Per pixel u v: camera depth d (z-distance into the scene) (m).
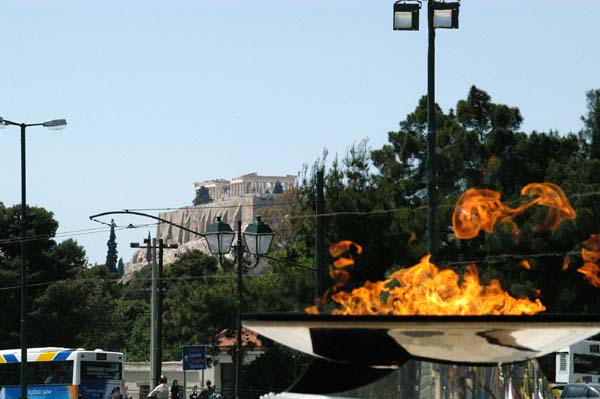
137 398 110.88
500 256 63.31
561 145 70.62
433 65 39.06
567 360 73.44
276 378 80.81
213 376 99.94
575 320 11.38
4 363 84.50
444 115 75.06
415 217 63.69
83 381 80.44
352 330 11.57
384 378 12.00
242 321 12.27
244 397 81.25
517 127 73.00
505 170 68.94
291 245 79.44
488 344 11.61
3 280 115.38
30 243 119.50
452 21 38.53
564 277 63.53
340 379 12.18
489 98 73.50
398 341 11.70
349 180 70.25
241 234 59.28
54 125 67.75
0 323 115.50
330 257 64.25
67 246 122.56
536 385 12.52
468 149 69.56
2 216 121.19
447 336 11.49
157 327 76.69
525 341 11.62
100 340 146.38
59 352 81.81
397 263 62.97
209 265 152.38
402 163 72.44
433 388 11.91
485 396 11.98
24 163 68.88
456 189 70.12
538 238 63.03
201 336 93.38
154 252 78.12
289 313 11.67
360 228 63.62
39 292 118.25
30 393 82.19
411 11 38.38
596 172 65.69
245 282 74.50
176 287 119.94
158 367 76.19
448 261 65.44
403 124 76.00
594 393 62.38
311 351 12.18
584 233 62.66
